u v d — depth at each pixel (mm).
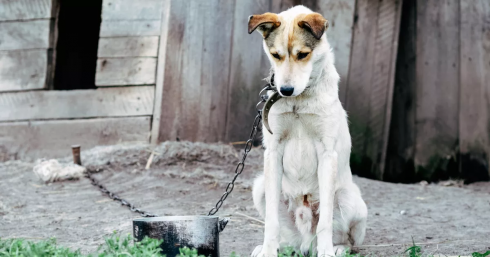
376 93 7551
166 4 7797
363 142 7605
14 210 5730
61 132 7953
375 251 4344
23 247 3387
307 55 3867
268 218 3951
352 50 7547
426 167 7766
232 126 7758
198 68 7742
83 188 6609
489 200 6418
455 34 7664
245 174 6953
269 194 4023
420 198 6484
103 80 7914
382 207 6051
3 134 8078
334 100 4020
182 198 6199
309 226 4172
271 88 4105
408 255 4148
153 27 7828
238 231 4988
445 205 6160
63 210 5738
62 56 8688
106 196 6293
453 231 5059
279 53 3879
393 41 7504
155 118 7773
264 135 4215
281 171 4141
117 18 7949
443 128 7715
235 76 7723
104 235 4742
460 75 7656
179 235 3480
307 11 4090
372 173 7645
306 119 3990
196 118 7770
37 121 8039
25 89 8133
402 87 7844
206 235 3512
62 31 8656
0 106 8156
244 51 7695
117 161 7301
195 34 7730
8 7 8266
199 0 7723
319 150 4047
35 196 6301
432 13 7695
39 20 8172
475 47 7629
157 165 7215
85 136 7906
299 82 3775
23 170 7348
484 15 7605
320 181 4008
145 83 7797
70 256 3336
